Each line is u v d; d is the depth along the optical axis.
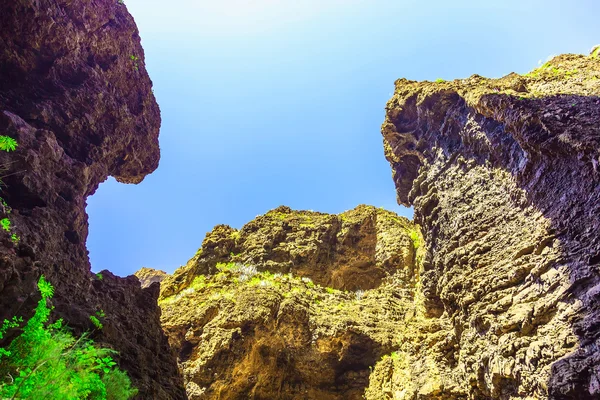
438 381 17.14
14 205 10.56
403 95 29.47
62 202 12.23
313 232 37.03
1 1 12.60
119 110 16.89
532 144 14.05
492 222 16.41
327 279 34.31
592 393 8.89
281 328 26.78
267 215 40.50
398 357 23.17
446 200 20.67
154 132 20.20
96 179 15.38
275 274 32.75
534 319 11.83
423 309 22.06
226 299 28.88
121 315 12.57
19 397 5.11
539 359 10.95
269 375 26.19
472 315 15.19
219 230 39.69
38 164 11.43
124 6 18.75
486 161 18.80
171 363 14.02
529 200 14.48
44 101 13.75
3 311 6.82
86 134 15.19
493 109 17.47
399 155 28.39
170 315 29.20
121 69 17.94
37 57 14.17
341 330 26.47
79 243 12.43
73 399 5.65
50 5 13.96
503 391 12.92
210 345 25.02
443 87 25.06
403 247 34.31
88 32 16.05
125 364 10.48
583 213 11.57
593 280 10.44
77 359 6.46
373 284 34.03
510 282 13.83
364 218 38.03
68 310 9.42
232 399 24.39
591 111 13.52
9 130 11.09
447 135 23.72
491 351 13.52
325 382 26.50
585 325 9.88
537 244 13.24
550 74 22.12
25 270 7.62
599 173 11.19
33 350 5.82
